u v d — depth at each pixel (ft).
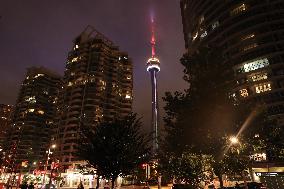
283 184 98.17
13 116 577.02
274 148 73.26
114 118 77.10
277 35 226.17
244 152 60.90
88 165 78.18
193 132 55.98
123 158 71.05
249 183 105.70
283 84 208.44
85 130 75.87
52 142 396.16
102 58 452.76
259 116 65.26
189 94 59.52
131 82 484.74
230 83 61.87
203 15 290.76
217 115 55.26
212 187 121.29
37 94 572.10
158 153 64.69
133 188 203.62
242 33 241.55
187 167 62.03
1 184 164.55
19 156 486.79
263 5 240.73
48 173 361.92
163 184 168.86
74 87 431.84
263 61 221.87
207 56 63.77
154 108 586.45
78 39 495.82
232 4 259.80
